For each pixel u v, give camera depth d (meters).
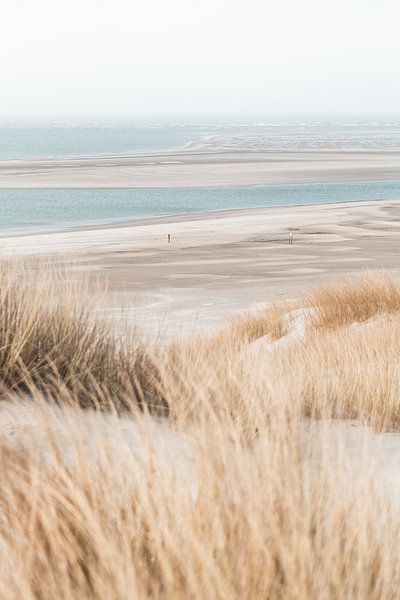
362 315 20.47
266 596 2.57
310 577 2.66
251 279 54.16
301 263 62.81
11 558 2.77
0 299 7.05
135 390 6.41
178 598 2.48
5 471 3.47
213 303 42.56
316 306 22.84
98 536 2.68
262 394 5.47
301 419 5.52
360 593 2.72
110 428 5.01
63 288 7.98
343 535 3.07
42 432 4.21
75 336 6.99
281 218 101.38
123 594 2.45
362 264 61.59
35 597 2.62
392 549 3.00
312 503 3.22
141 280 53.62
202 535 2.78
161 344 7.76
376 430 6.83
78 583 2.59
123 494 3.18
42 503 2.93
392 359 11.11
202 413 3.79
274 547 2.76
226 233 86.00
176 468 3.48
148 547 2.84
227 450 3.42
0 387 5.75
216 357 7.62
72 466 3.60
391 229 87.69
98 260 65.38
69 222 105.81
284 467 3.39
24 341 6.36
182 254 69.75
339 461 3.58
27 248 73.56
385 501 3.63
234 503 3.04
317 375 9.06
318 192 149.00
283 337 19.56
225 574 2.58
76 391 5.83
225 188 156.00
